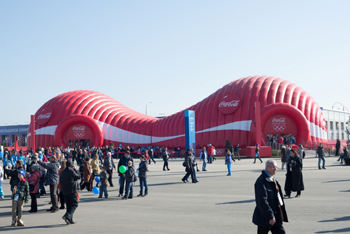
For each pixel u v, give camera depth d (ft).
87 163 54.75
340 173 68.74
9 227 31.55
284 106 138.82
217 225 29.35
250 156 131.85
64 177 32.37
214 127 152.76
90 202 44.52
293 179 42.60
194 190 51.80
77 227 30.60
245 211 35.01
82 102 200.23
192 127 110.63
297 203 38.55
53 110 199.93
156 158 166.09
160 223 30.86
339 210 34.09
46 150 126.52
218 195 46.01
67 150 141.28
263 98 146.41
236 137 146.41
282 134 140.56
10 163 82.43
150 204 41.29
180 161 133.28
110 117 200.44
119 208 39.50
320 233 25.85
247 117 146.00
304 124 138.10
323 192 45.75
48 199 49.32
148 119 204.44
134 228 29.27
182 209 37.17
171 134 174.29
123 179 49.16
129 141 195.83
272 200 19.92
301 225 28.40
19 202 32.04
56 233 28.60
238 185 55.57
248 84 153.58
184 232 27.32
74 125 189.88
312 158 118.01
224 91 158.92
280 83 153.07
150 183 63.16
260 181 19.90
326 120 210.18
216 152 149.69
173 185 58.95
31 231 29.68
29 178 39.09
